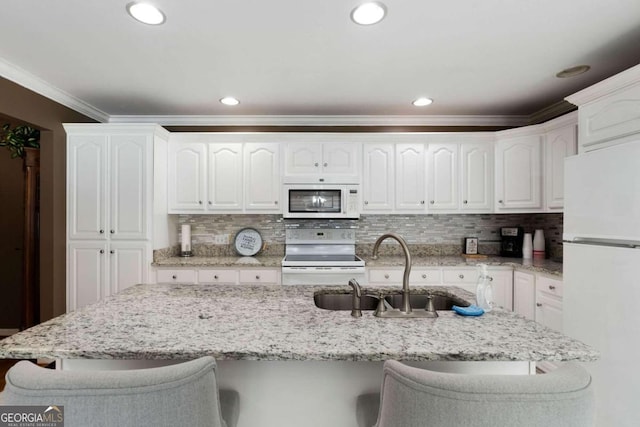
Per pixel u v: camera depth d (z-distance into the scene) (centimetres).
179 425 78
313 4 162
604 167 173
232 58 218
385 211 332
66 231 293
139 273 295
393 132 339
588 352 99
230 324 122
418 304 180
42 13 169
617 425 167
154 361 118
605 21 176
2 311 359
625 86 182
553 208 288
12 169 357
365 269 307
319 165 329
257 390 123
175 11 167
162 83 259
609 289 171
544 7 164
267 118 346
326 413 123
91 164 293
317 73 241
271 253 358
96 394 73
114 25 180
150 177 295
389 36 191
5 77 231
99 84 261
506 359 98
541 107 317
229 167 327
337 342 105
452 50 207
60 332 113
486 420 71
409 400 77
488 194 327
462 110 326
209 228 358
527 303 280
